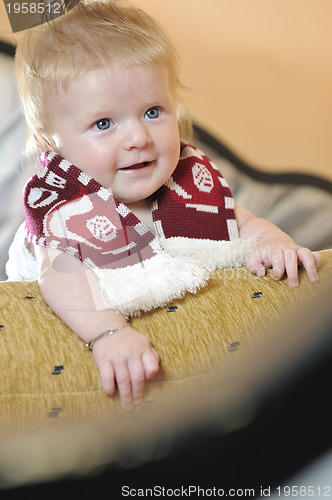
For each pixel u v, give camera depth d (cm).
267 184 149
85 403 53
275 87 151
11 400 51
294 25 153
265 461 44
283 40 153
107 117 73
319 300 54
